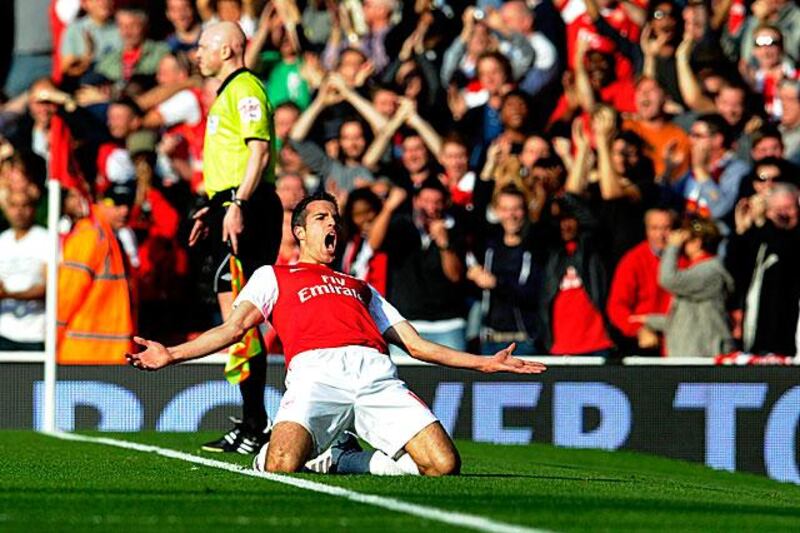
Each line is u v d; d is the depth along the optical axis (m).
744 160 48.69
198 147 52.06
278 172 48.38
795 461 40.50
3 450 30.58
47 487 21.67
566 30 53.69
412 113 50.12
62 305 42.81
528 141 47.44
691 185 48.03
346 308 24.39
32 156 46.62
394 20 53.94
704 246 43.91
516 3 53.12
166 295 46.38
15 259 45.97
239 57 29.80
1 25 59.38
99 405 41.75
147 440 34.66
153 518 17.67
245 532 16.39
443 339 44.25
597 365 41.47
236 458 28.12
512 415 41.69
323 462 24.20
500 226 45.50
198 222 29.47
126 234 46.19
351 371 23.94
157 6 56.38
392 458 23.95
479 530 16.62
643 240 46.25
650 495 23.05
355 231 45.44
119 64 55.00
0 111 55.62
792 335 43.34
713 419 40.94
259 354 29.28
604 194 47.03
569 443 41.56
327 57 54.72
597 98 51.66
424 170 49.09
